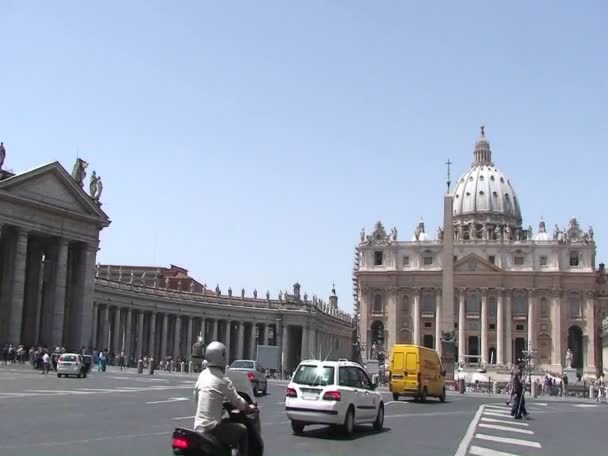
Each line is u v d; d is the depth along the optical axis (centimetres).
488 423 3678
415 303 19800
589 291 19100
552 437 3092
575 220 19650
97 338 11175
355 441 2652
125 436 2428
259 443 1470
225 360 1406
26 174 8050
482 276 19500
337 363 2867
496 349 19262
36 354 7062
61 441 2230
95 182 9450
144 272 15412
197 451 1325
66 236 8762
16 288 8062
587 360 18950
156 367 10431
